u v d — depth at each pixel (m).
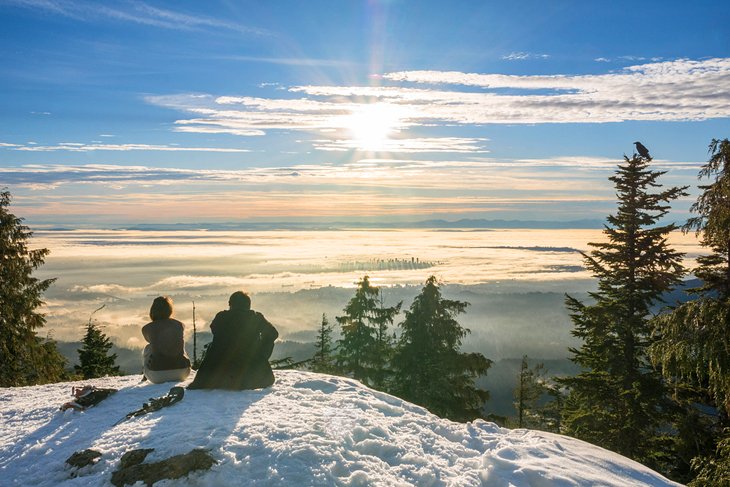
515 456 5.04
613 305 18.22
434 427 5.84
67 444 5.18
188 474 4.33
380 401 6.69
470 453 5.18
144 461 4.58
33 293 22.27
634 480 4.90
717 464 11.12
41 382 22.47
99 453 4.79
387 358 25.53
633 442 17.47
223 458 4.56
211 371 6.98
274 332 7.27
